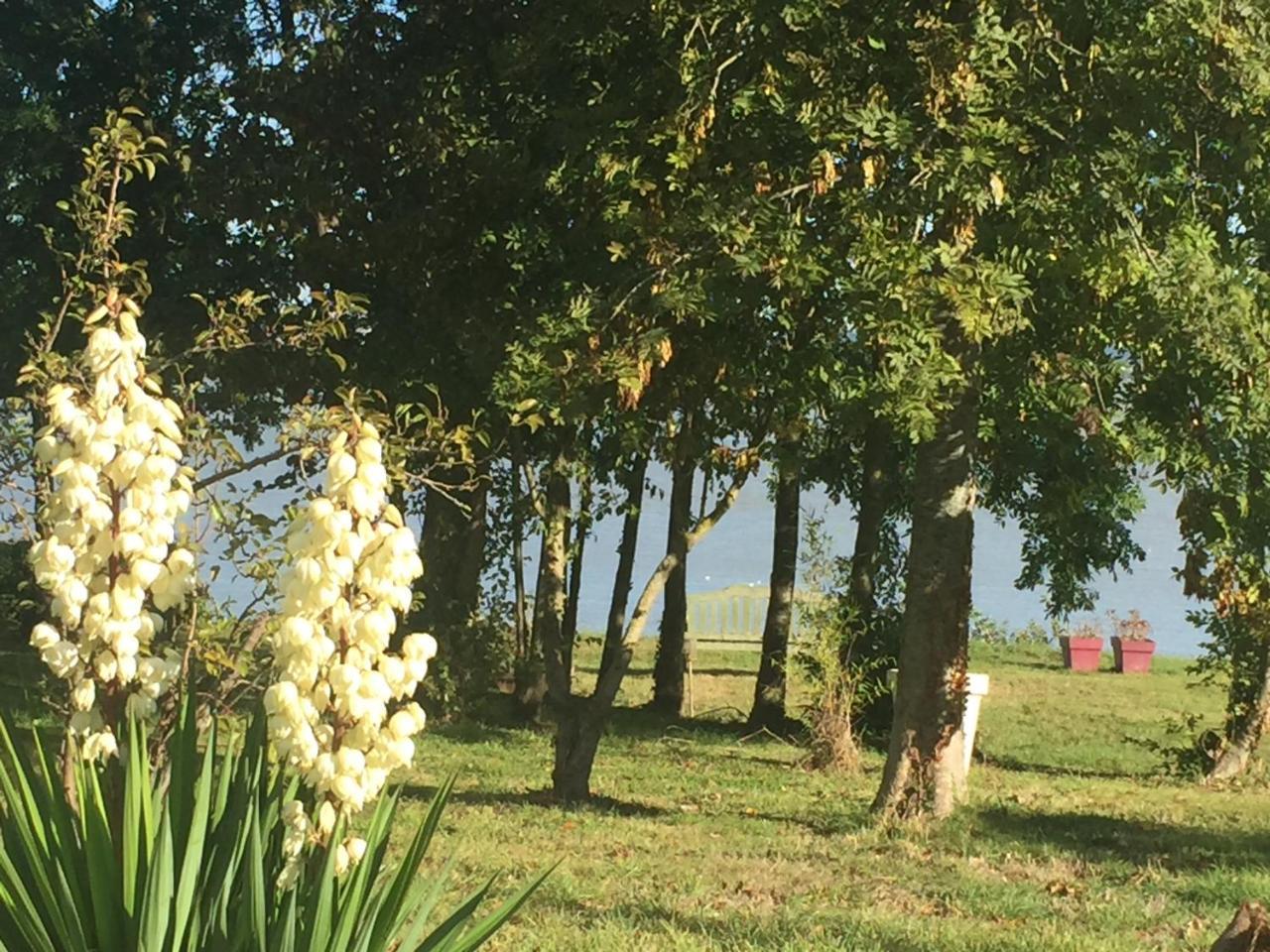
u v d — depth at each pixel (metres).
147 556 3.99
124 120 8.66
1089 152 11.73
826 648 18.56
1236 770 18.20
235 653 7.81
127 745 3.96
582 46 13.69
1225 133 12.38
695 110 11.90
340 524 3.66
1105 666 34.28
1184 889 10.15
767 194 11.81
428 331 14.65
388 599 3.74
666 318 12.87
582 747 14.34
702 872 10.19
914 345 10.86
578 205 13.91
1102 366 14.30
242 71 17.39
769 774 17.27
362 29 15.59
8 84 17.27
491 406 14.59
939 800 13.31
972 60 11.07
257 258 16.00
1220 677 31.09
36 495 7.28
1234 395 13.12
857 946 7.89
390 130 15.30
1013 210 11.44
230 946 3.68
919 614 13.45
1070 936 8.34
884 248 10.85
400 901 3.93
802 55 11.77
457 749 18.34
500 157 14.32
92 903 3.79
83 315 8.38
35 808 3.88
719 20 11.75
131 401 4.00
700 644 31.98
